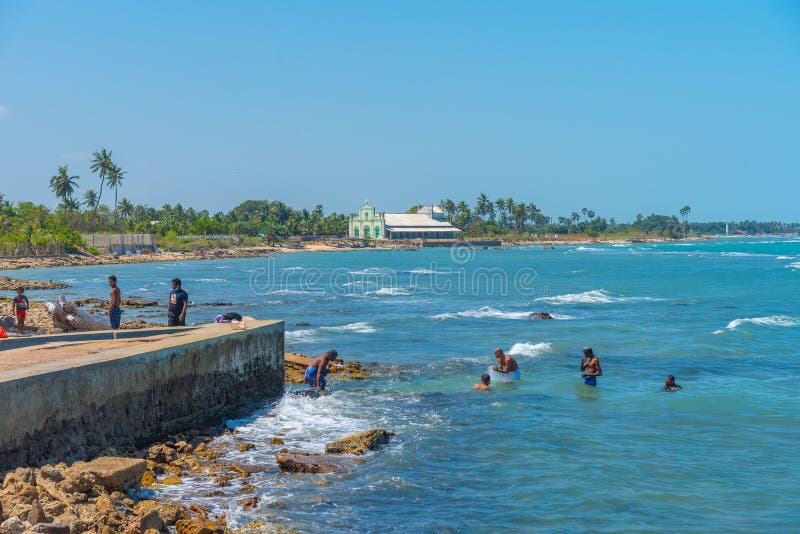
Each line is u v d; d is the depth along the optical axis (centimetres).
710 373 2348
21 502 926
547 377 2283
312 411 1816
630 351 2806
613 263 12225
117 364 1304
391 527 1080
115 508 998
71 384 1184
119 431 1309
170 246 14900
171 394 1487
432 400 1945
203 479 1259
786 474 1317
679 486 1259
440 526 1087
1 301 4306
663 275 8675
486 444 1515
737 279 7775
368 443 1473
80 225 15188
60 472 1045
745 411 1805
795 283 7075
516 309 4591
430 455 1437
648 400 1942
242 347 1806
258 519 1092
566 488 1249
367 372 2369
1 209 14462
